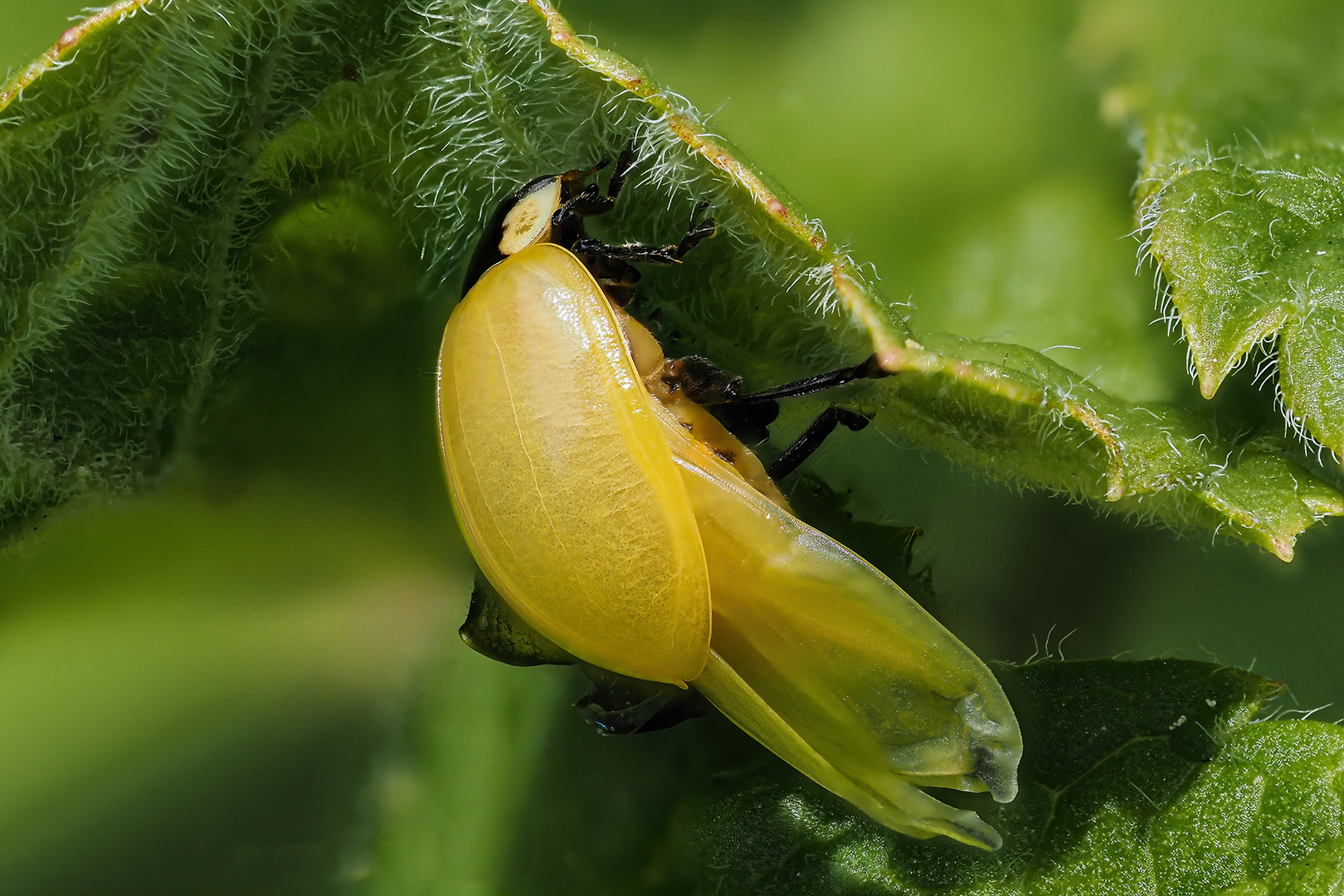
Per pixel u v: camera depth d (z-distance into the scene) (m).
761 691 0.06
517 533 0.06
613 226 0.06
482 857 0.06
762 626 0.06
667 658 0.06
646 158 0.06
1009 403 0.06
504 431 0.06
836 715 0.06
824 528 0.06
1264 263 0.06
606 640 0.06
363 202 0.06
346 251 0.06
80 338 0.06
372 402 0.06
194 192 0.06
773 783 0.06
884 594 0.06
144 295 0.06
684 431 0.06
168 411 0.06
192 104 0.06
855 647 0.06
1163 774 0.06
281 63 0.06
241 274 0.06
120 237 0.06
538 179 0.06
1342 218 0.06
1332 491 0.06
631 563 0.06
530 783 0.06
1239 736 0.06
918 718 0.06
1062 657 0.06
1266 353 0.06
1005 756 0.06
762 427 0.06
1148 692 0.06
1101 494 0.06
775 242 0.06
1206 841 0.06
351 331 0.06
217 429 0.06
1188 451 0.06
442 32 0.06
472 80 0.06
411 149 0.06
